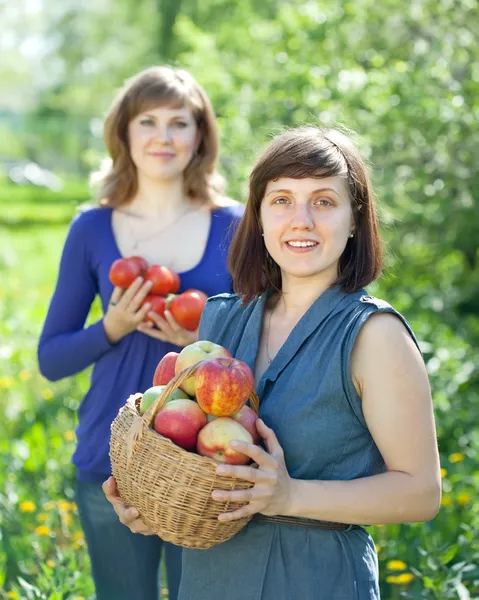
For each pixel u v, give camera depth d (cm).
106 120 346
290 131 235
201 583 227
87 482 321
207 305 258
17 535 423
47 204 3123
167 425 210
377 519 211
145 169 337
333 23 757
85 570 376
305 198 223
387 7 762
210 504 204
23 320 802
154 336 322
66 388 628
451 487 434
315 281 233
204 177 352
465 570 328
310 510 208
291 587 217
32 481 492
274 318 241
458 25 762
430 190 715
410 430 212
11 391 629
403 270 843
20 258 1588
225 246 340
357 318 218
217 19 1630
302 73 716
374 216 234
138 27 2592
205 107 348
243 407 216
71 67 4316
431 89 706
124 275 320
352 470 219
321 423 217
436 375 588
